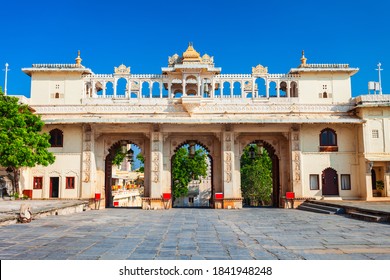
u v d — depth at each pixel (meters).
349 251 7.57
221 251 7.60
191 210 19.39
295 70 21.23
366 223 12.54
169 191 21.06
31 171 20.78
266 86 21.39
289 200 20.48
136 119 19.86
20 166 18.70
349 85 21.47
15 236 9.23
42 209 14.23
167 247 8.02
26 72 21.31
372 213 13.65
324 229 11.10
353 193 20.69
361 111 20.36
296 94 21.69
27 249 7.58
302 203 20.36
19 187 19.97
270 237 9.55
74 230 10.54
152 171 20.34
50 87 21.28
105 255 7.10
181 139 21.55
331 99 21.36
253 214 16.84
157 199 20.09
